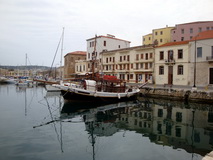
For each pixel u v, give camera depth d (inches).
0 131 529.3
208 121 688.4
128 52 1975.9
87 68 2517.2
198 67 1369.3
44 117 729.6
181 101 1172.5
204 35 1430.9
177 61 1507.1
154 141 470.9
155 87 1406.3
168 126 622.2
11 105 997.2
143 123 663.1
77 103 1009.5
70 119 712.4
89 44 2502.5
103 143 453.4
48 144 437.1
